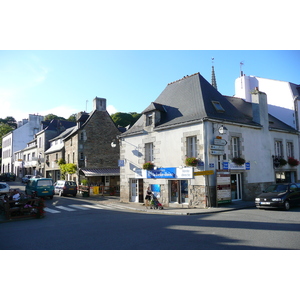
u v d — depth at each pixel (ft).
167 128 56.54
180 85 65.21
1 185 70.08
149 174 59.36
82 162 98.43
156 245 22.34
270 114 75.66
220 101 59.16
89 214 45.85
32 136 181.57
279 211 41.60
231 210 46.37
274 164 62.34
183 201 53.67
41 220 39.45
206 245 21.88
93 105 106.11
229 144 53.67
